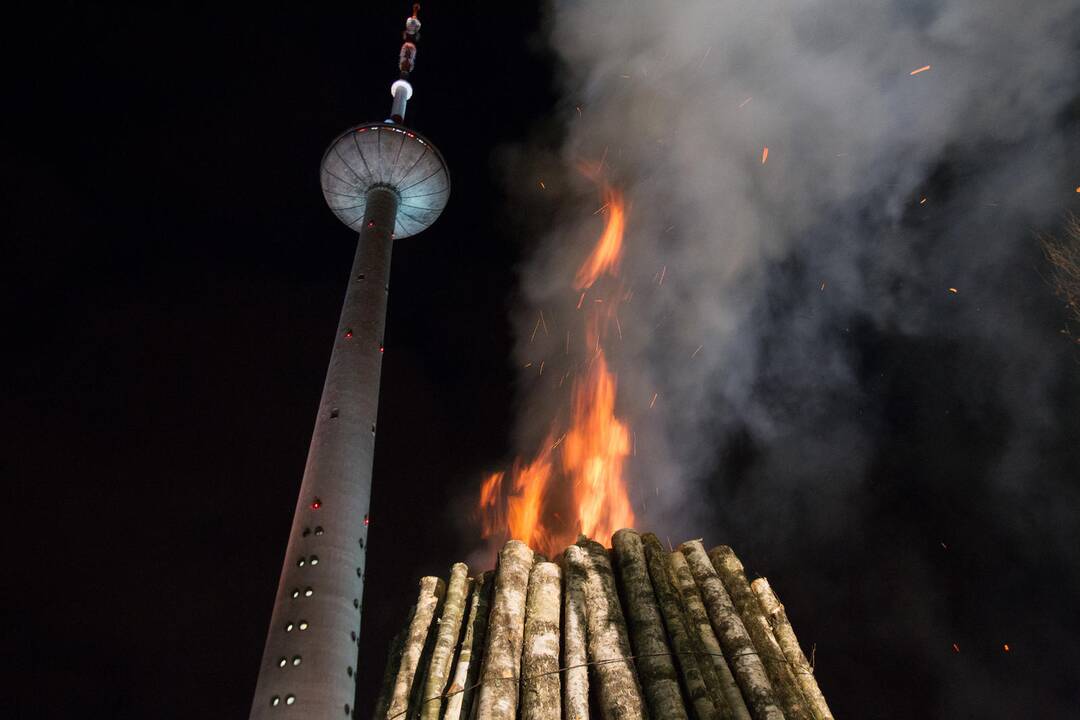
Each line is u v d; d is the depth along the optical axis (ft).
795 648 66.49
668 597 67.00
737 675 59.82
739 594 69.72
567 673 59.36
